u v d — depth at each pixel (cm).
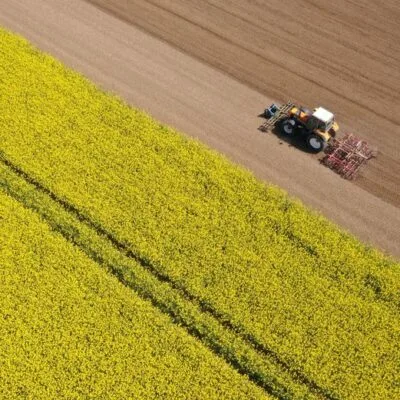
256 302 5312
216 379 4856
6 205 5834
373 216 6091
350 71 7525
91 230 5762
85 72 7250
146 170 6278
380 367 4962
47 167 6206
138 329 5066
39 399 4650
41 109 6762
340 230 5884
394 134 6862
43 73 7150
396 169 6506
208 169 6325
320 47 7800
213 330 5103
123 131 6631
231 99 7088
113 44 7594
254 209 6012
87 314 5119
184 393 4766
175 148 6494
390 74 7538
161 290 5347
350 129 6888
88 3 8088
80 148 6425
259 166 6456
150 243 5669
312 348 5047
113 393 4728
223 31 7888
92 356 4888
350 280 5522
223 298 5306
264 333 5116
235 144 6638
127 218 5844
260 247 5716
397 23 8219
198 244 5694
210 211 5975
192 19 8006
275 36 7888
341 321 5231
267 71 7444
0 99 6825
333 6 8400
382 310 5322
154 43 7656
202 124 6806
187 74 7325
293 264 5606
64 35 7644
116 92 7062
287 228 5875
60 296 5212
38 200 5928
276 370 4934
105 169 6253
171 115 6881
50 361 4853
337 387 4850
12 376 4744
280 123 6781
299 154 6581
